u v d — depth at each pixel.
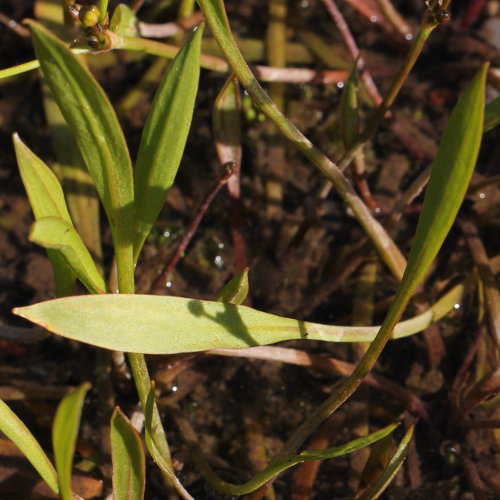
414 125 0.43
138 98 0.43
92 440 0.37
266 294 0.39
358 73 0.41
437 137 0.42
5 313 0.39
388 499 0.36
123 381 0.37
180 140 0.31
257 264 0.40
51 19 0.42
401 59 0.46
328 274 0.40
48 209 0.32
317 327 0.33
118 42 0.34
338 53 0.45
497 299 0.38
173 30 0.41
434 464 0.37
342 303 0.39
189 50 0.31
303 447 0.37
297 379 0.38
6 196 0.41
